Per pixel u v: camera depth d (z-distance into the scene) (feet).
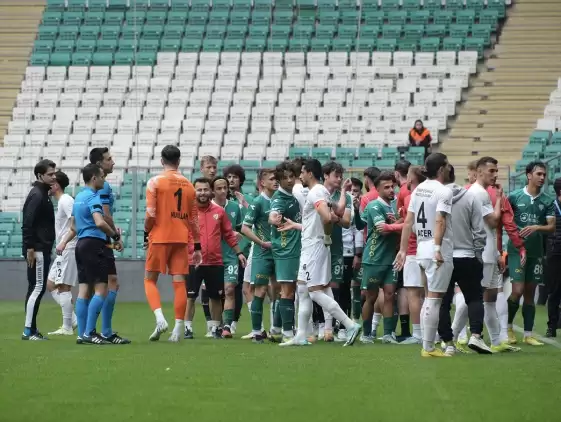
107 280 116.67
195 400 72.49
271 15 342.85
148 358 98.89
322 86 309.01
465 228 101.60
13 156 293.23
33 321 124.36
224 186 130.00
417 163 266.57
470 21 333.62
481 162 111.14
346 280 135.23
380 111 299.58
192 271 127.03
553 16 332.60
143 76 319.06
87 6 351.46
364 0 347.15
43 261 124.16
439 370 89.61
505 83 309.22
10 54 332.39
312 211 113.09
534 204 124.88
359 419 64.54
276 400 72.43
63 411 67.87
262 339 121.60
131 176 233.96
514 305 123.95
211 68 318.04
